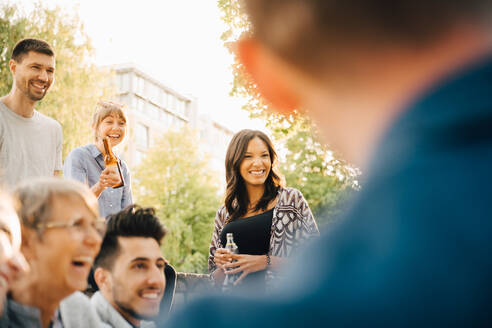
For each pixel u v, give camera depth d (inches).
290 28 15.5
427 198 13.6
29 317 47.6
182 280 133.5
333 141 15.7
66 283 49.9
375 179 14.6
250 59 16.3
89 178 150.6
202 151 1181.7
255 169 126.5
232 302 14.9
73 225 49.9
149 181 1104.8
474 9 14.2
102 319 71.0
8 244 37.3
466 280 12.9
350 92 15.1
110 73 727.7
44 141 140.5
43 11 675.4
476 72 13.7
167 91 2188.7
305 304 14.0
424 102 14.1
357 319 13.5
